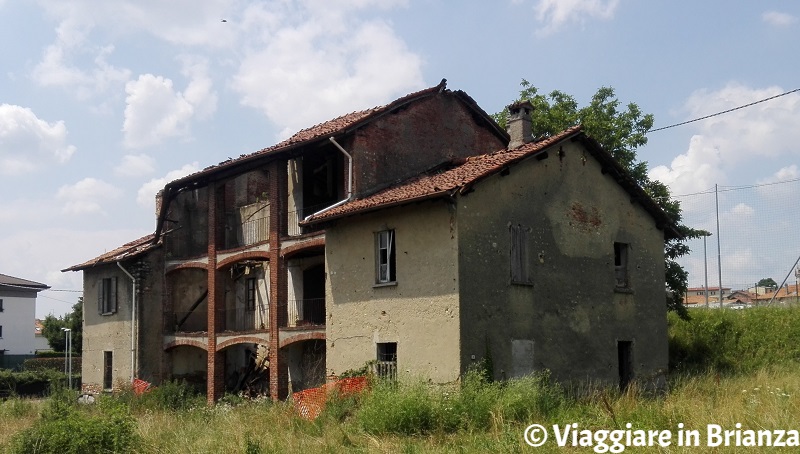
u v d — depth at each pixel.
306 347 26.14
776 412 13.46
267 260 27.09
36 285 63.16
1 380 40.31
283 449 14.45
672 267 29.69
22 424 22.33
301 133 26.72
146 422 19.03
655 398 19.12
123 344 30.23
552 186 21.91
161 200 31.81
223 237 28.06
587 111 32.84
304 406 18.97
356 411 17.66
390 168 23.89
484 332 19.30
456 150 26.23
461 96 26.48
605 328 22.67
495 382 17.94
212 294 27.47
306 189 26.88
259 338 25.41
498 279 19.92
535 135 33.00
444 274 19.28
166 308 30.02
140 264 29.72
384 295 20.81
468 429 15.12
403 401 15.89
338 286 22.20
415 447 13.67
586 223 22.73
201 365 30.98
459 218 19.23
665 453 11.60
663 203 30.61
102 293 32.16
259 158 25.30
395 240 20.78
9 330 61.03
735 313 30.58
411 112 24.84
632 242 24.23
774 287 41.59
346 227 22.20
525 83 34.41
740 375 23.83
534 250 21.03
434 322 19.36
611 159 23.22
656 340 24.38
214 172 27.20
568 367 21.30
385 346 21.00
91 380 32.19
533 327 20.58
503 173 20.53
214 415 20.42
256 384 27.70
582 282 22.25
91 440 15.76
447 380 18.81
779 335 27.78
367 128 23.44
